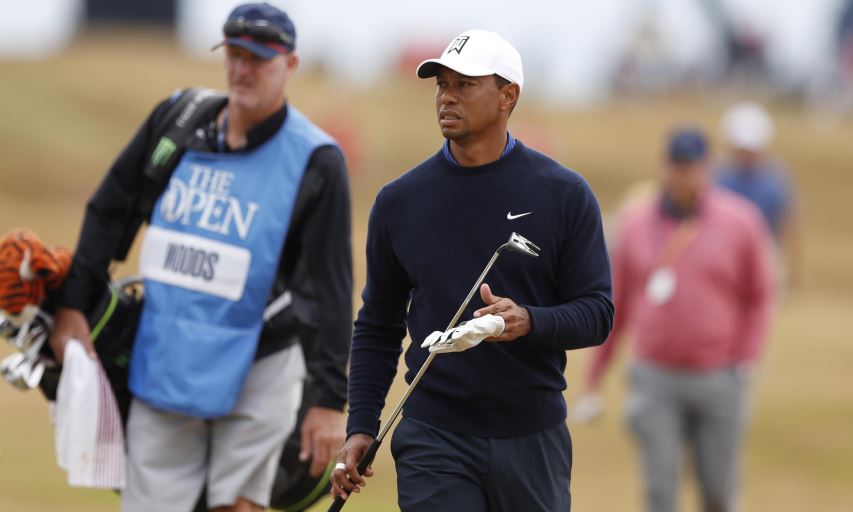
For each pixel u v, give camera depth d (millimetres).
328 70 153375
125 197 22547
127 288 23328
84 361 21766
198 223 22000
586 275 17469
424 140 129125
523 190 17438
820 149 135625
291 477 22344
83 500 36219
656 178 124312
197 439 22375
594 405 32688
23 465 39531
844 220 115938
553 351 17781
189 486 22266
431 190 17656
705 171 31625
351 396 18500
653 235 31719
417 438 17812
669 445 31484
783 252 44219
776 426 47906
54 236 94688
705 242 31359
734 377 31531
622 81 169625
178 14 189750
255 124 21891
